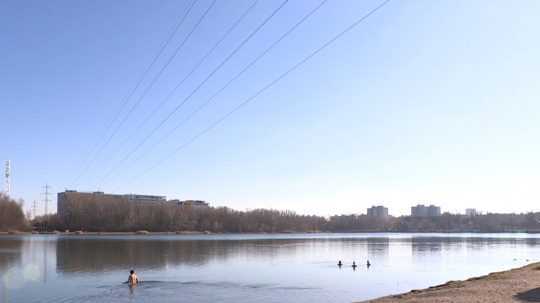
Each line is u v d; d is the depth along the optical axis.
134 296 60.12
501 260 120.75
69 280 73.44
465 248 176.62
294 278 78.56
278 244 195.25
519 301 36.28
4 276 77.94
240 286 68.81
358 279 78.44
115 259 109.88
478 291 42.03
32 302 56.00
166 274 82.56
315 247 174.75
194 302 56.41
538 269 61.75
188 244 180.00
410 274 86.75
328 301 57.41
